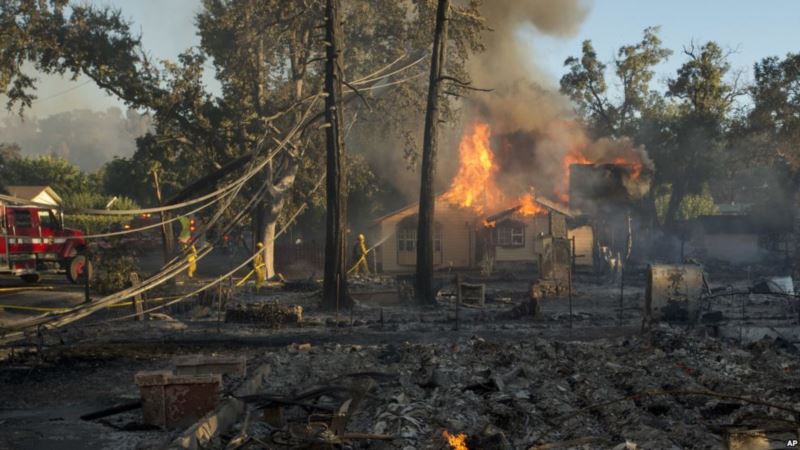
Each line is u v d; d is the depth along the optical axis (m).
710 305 23.39
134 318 23.14
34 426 10.59
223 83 44.22
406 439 8.84
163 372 10.70
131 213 16.98
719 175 62.12
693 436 8.92
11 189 67.69
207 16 43.09
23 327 17.92
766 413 9.77
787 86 56.09
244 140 42.69
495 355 14.94
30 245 32.50
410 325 22.30
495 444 8.52
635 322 22.73
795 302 25.45
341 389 10.95
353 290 32.28
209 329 21.45
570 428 9.38
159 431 10.28
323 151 44.84
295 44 42.03
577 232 47.38
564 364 13.73
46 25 39.97
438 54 29.59
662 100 66.62
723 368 13.49
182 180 63.66
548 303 29.02
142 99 41.53
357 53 44.66
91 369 15.37
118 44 41.53
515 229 46.75
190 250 22.61
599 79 65.75
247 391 11.48
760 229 55.84
